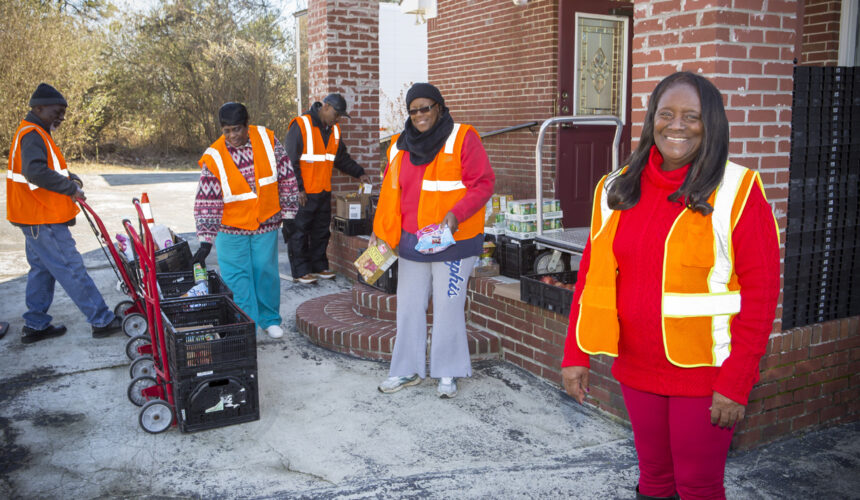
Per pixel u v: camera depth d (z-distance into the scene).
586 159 8.08
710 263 2.08
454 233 4.17
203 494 3.29
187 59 20.28
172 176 16.75
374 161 8.17
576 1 7.70
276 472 3.51
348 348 5.25
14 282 7.36
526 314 4.81
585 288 2.31
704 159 2.04
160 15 20.34
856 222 3.93
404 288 4.40
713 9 3.25
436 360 4.39
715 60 3.28
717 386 2.08
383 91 12.29
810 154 3.69
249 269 5.34
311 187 7.20
